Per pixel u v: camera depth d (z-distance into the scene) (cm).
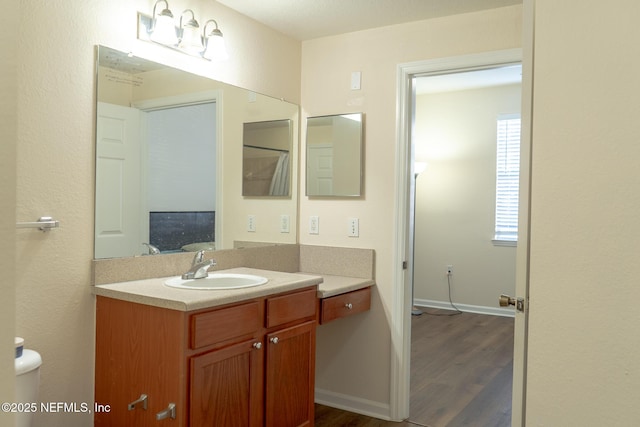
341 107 319
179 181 254
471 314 573
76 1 208
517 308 132
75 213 210
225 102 279
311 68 331
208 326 196
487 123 569
